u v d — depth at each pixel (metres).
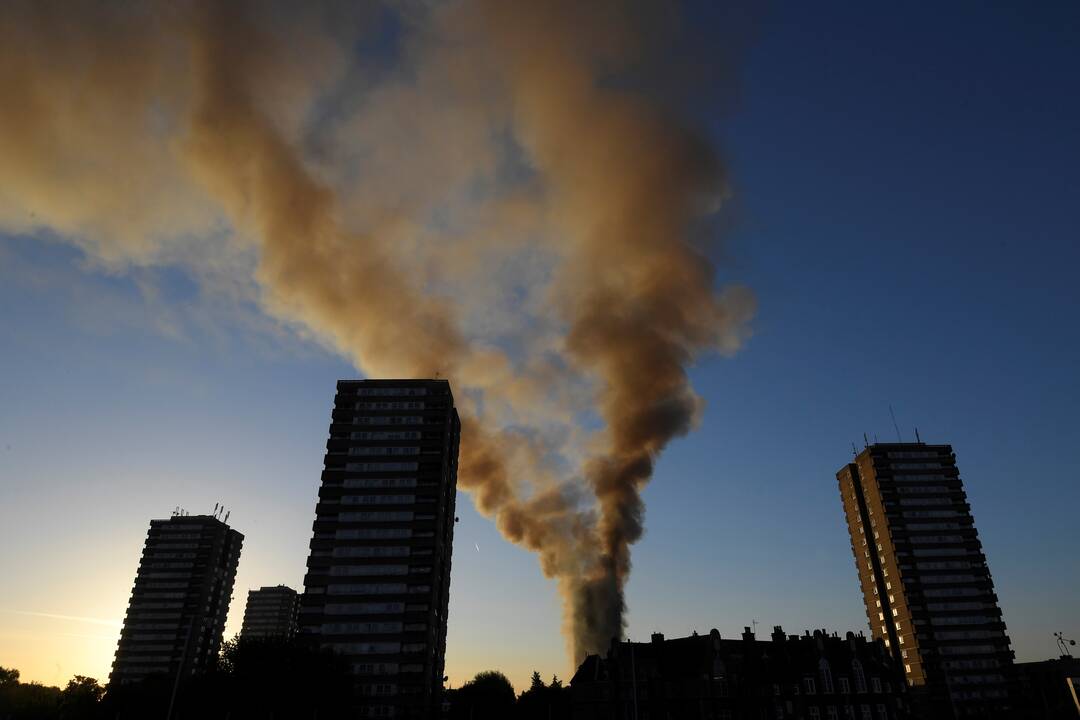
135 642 182.62
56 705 154.50
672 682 107.56
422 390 142.88
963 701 150.62
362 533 127.12
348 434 138.12
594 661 113.06
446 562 137.38
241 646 103.69
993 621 159.50
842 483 192.38
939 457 179.50
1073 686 65.38
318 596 121.50
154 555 195.50
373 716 111.56
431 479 133.00
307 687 98.31
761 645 114.75
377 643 117.12
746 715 104.12
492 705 142.25
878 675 112.69
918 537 169.12
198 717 97.56
